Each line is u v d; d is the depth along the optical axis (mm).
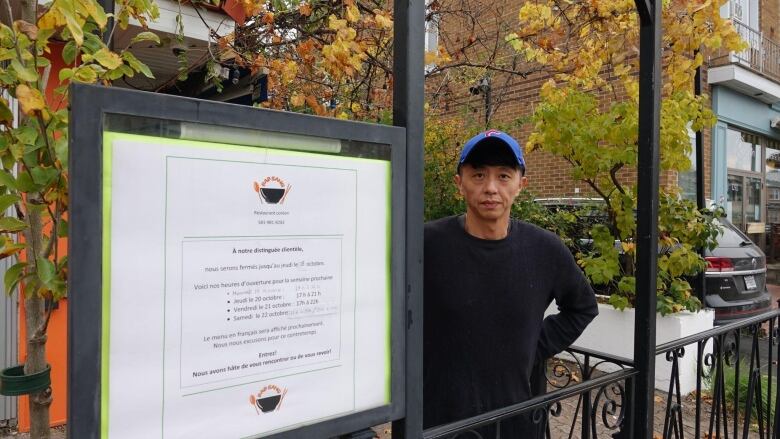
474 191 1798
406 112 1230
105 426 849
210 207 954
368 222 1168
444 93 5691
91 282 825
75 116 809
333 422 1109
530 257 1836
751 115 9820
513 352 1791
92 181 825
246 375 1000
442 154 5547
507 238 1838
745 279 5434
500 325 1780
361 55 3244
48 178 1271
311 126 1062
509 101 7316
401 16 1244
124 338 869
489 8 5922
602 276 4348
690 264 4273
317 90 4148
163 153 904
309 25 3787
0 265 3314
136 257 879
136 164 879
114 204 859
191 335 936
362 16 3717
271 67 3510
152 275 894
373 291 1177
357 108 3793
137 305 880
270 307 1026
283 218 1041
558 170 8039
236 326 986
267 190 1018
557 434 3602
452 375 1791
